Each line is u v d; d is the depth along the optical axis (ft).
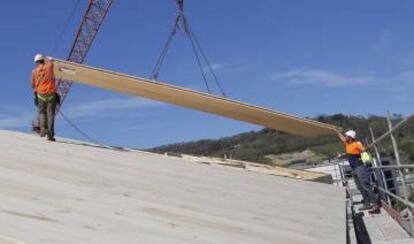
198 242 20.95
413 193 42.65
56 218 21.09
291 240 24.41
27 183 28.32
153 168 44.73
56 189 27.78
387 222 48.91
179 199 31.45
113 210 24.62
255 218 29.22
